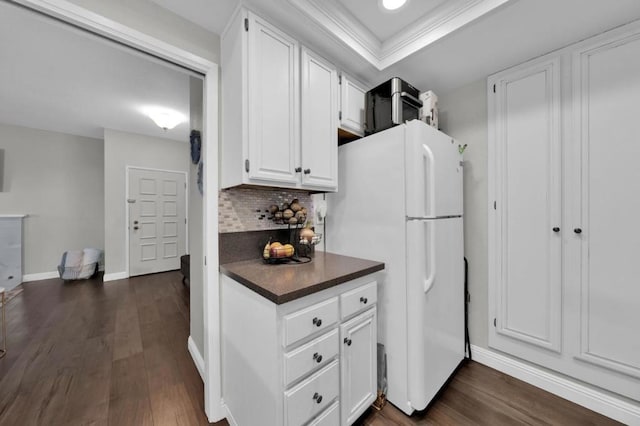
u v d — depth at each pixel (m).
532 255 1.69
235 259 1.54
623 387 1.39
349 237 1.79
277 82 1.34
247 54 1.23
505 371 1.81
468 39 1.51
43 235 4.18
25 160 4.04
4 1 0.94
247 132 1.23
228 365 1.42
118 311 2.89
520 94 1.74
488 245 1.90
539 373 1.67
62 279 4.14
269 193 1.71
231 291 1.37
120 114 3.48
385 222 1.58
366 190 1.68
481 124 1.95
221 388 1.48
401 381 1.49
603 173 1.44
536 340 1.68
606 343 1.44
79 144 4.48
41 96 2.92
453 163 1.77
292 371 1.02
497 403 1.54
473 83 1.99
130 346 2.17
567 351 1.56
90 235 4.59
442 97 2.17
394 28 1.60
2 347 2.14
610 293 1.42
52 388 1.66
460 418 1.43
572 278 1.54
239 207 1.57
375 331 1.47
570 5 1.25
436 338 1.55
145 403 1.54
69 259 4.14
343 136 1.91
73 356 2.02
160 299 3.28
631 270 1.37
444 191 1.65
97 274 4.43
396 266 1.52
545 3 1.24
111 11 1.12
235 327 1.33
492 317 1.88
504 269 1.82
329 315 1.17
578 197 1.52
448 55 1.66
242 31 1.22
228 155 1.40
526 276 1.72
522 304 1.74
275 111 1.33
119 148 4.24
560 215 1.58
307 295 1.07
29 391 1.63
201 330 1.81
